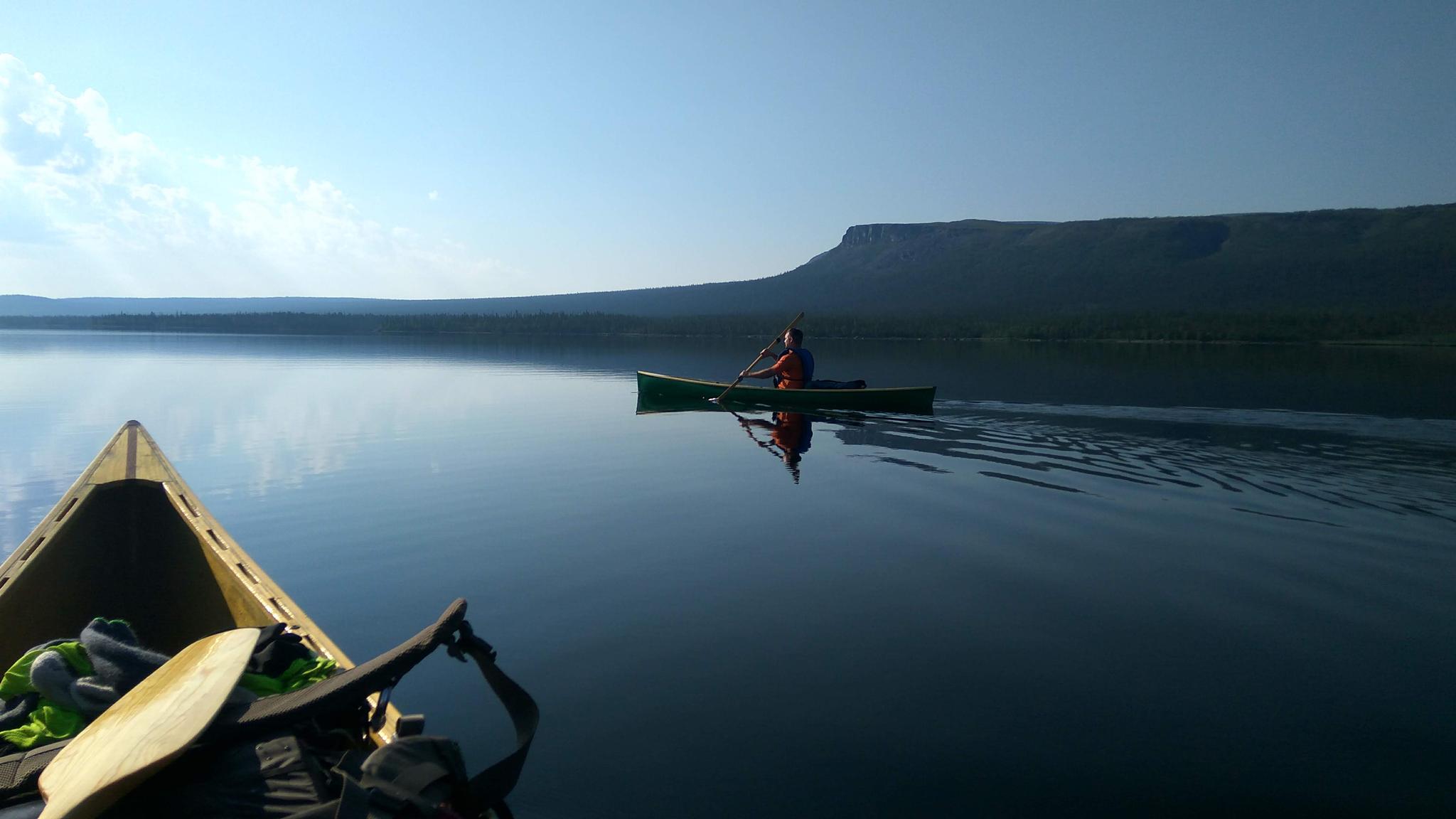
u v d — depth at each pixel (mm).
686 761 2957
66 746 1945
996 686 3564
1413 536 5898
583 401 15203
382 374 20859
